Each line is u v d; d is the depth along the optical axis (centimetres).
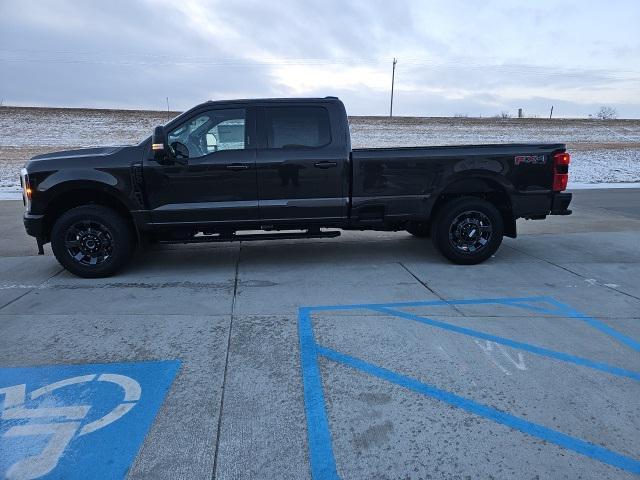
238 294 528
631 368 360
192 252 730
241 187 591
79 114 4050
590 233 852
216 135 593
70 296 525
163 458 263
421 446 272
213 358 375
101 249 592
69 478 248
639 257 686
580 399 318
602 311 476
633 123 4859
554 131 4175
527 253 711
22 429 287
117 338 412
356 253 715
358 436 281
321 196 604
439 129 4034
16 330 429
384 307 485
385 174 607
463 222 633
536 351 387
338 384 337
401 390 329
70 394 324
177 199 586
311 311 474
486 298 513
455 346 395
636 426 290
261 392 327
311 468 255
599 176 1986
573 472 252
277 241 804
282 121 597
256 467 256
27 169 574
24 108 4203
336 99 606
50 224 602
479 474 251
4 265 657
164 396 322
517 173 622
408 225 666
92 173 571
